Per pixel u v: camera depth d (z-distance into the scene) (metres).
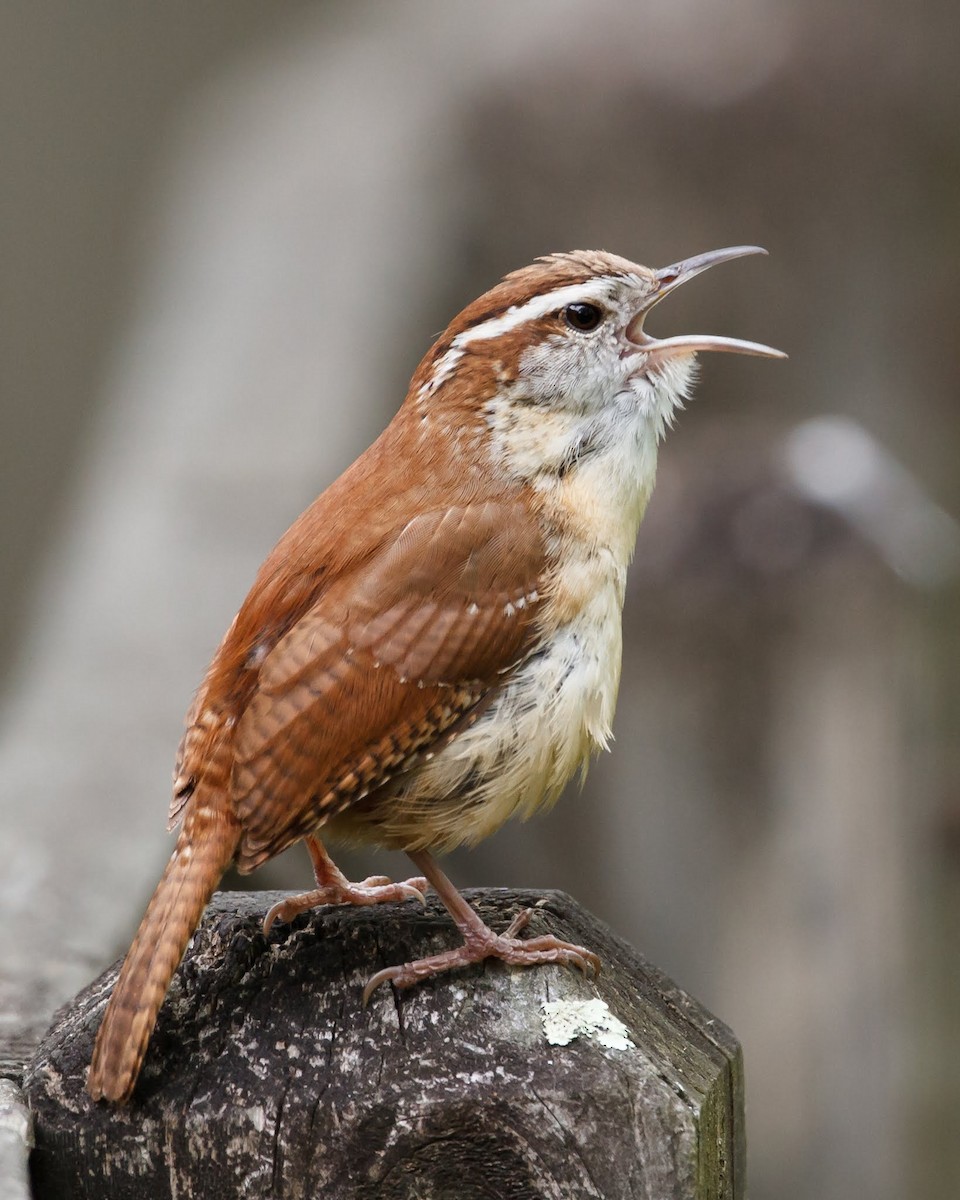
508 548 6.16
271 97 15.60
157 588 10.34
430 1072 5.07
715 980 10.65
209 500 10.95
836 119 10.85
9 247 27.61
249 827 5.55
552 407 6.68
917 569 10.34
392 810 6.08
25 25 27.50
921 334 10.95
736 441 10.70
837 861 10.44
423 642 5.89
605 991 5.47
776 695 10.53
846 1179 10.44
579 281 6.86
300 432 11.33
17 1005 6.21
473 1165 5.02
